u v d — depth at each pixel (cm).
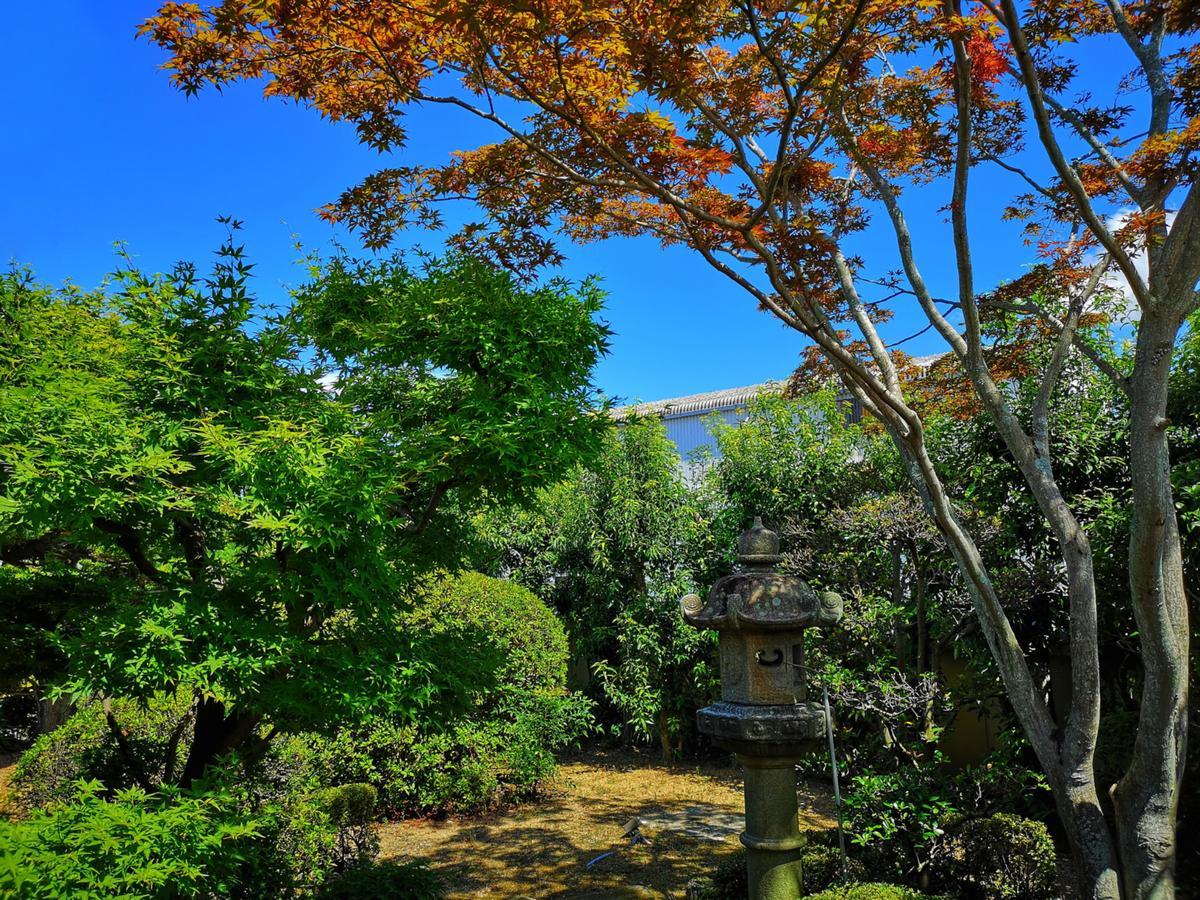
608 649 1054
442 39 381
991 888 477
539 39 338
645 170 409
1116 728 543
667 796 843
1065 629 659
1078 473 643
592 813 794
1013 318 623
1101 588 577
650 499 1000
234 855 347
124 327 392
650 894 586
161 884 308
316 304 498
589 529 1009
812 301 501
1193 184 380
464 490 454
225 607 369
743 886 530
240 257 407
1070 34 487
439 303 446
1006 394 665
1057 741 429
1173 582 398
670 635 977
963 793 511
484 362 446
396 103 419
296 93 414
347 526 379
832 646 638
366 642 417
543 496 1029
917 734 593
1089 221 379
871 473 760
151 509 355
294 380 415
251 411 392
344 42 389
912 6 358
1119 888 416
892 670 593
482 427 418
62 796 539
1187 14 420
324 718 390
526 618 880
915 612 631
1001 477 662
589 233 574
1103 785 521
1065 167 371
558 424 437
